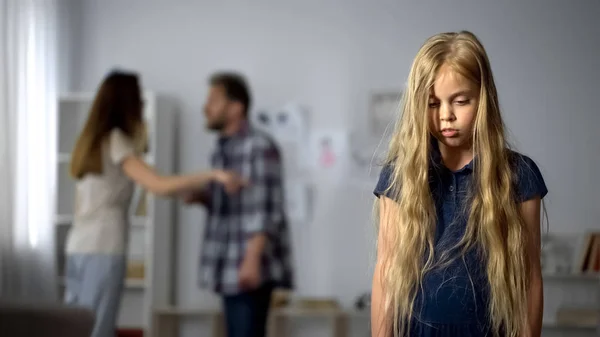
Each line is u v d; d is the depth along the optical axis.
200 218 6.26
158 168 5.98
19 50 5.84
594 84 6.01
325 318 6.06
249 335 4.43
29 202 5.91
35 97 5.98
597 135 5.99
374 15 6.20
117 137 3.68
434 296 1.60
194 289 6.24
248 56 6.30
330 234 6.15
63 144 6.10
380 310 1.66
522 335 1.59
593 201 5.98
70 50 6.41
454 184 1.62
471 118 1.55
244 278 4.38
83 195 3.67
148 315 5.83
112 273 3.62
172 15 6.38
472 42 1.57
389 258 1.64
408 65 6.14
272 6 6.30
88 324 2.05
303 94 6.24
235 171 4.55
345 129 6.18
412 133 1.60
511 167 1.60
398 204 1.64
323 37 6.24
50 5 6.18
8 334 1.94
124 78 3.78
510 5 6.08
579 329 5.81
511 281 1.57
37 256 5.90
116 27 6.42
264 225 4.46
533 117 6.04
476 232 1.59
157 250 5.95
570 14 6.04
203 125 6.30
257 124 6.26
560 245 5.87
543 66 6.05
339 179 6.16
